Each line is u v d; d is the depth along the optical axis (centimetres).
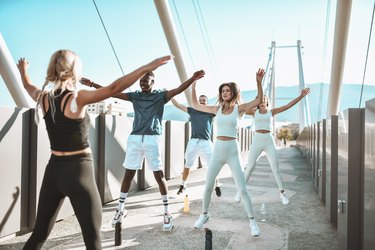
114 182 477
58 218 361
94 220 157
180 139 754
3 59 603
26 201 330
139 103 340
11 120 310
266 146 461
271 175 771
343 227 268
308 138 956
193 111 495
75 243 291
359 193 250
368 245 214
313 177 666
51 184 161
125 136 511
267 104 465
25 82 191
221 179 689
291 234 320
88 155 164
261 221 365
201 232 321
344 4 1004
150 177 593
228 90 323
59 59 161
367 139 221
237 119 325
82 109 158
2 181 301
